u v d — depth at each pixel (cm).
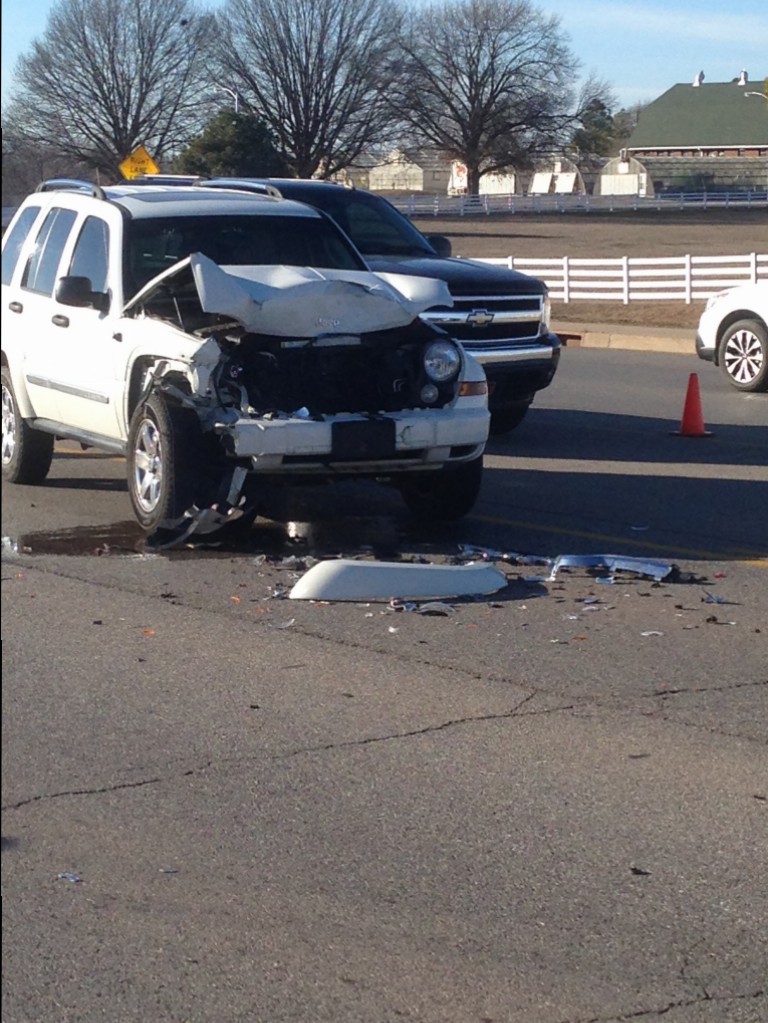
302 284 922
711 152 10562
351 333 931
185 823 524
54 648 735
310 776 568
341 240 1115
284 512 1067
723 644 739
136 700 656
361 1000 406
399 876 483
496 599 826
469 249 5106
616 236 5894
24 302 1141
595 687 671
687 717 632
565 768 575
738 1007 403
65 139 7981
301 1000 406
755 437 1442
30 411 1145
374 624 776
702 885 477
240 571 894
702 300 3042
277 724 625
